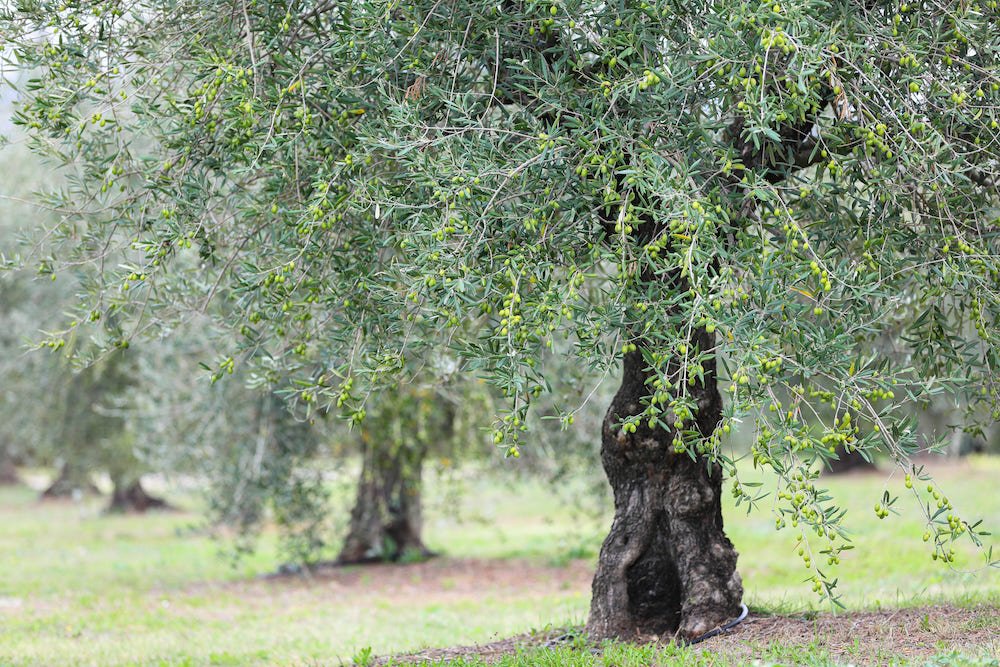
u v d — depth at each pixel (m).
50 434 27.02
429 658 9.30
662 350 6.39
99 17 7.71
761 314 6.01
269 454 17.38
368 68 7.31
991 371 7.59
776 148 7.40
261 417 17.45
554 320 6.20
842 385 6.13
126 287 7.67
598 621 8.95
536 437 17.95
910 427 6.16
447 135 7.07
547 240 6.85
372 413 17.67
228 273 8.57
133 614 15.41
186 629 13.99
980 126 7.08
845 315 6.70
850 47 6.50
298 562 19.55
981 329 7.07
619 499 9.09
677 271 7.29
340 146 7.71
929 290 7.62
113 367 26.27
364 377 7.84
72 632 13.85
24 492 46.12
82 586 18.89
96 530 30.48
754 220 6.94
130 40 7.93
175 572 21.03
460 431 18.81
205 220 8.15
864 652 7.61
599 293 8.82
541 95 6.85
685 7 6.70
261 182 8.89
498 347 6.56
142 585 19.00
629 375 8.88
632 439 8.84
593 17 6.82
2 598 17.41
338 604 16.19
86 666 11.35
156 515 34.91
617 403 8.94
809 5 5.96
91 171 8.02
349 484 19.89
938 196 6.87
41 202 8.18
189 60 7.89
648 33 6.69
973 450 41.28
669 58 6.75
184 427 17.95
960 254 6.87
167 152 8.24
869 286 6.27
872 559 16.84
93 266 8.67
